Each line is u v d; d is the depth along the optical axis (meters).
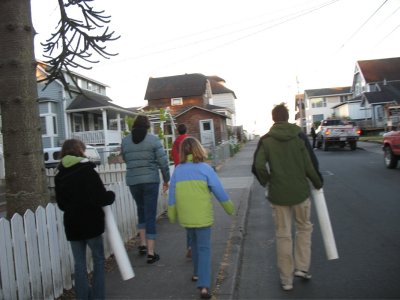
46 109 28.19
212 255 6.24
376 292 4.81
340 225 8.01
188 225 4.75
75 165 4.30
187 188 4.77
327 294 4.83
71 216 4.27
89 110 30.14
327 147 27.55
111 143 30.28
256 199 11.82
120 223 6.96
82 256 4.36
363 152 25.06
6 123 5.27
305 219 5.09
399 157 15.76
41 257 4.61
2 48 5.26
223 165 21.91
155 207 6.08
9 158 5.27
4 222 4.08
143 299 4.74
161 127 21.58
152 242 5.99
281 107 5.06
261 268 5.88
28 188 5.23
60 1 6.84
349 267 5.67
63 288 5.05
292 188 4.88
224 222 8.38
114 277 5.47
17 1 5.29
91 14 6.97
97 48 7.04
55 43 7.11
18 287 4.21
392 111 41.72
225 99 64.75
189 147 4.85
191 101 47.28
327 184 13.39
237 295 4.96
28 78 5.32
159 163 6.03
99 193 4.26
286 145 4.93
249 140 65.31
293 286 5.12
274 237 7.52
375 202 9.97
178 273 5.51
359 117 55.03
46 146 28.17
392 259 5.90
